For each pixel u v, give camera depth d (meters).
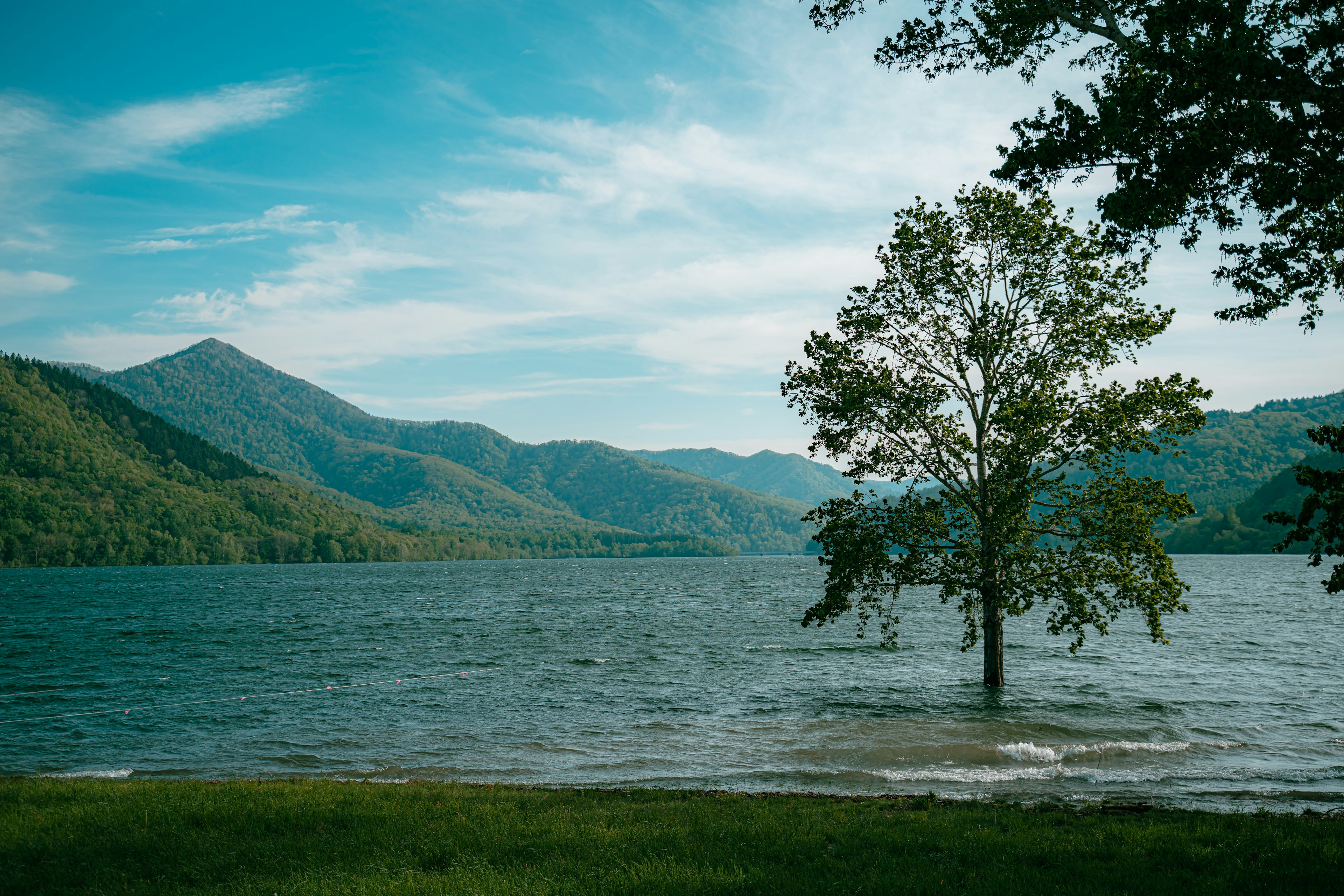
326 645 46.78
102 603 87.81
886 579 25.22
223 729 24.42
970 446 24.67
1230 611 60.19
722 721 23.97
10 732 24.58
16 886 9.30
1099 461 22.92
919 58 15.34
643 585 124.38
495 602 86.69
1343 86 10.67
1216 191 12.73
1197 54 10.99
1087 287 22.98
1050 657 37.12
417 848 10.50
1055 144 12.78
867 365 25.06
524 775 18.39
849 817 12.24
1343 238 12.55
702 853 10.07
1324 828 10.98
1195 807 14.21
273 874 9.58
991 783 16.53
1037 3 13.58
